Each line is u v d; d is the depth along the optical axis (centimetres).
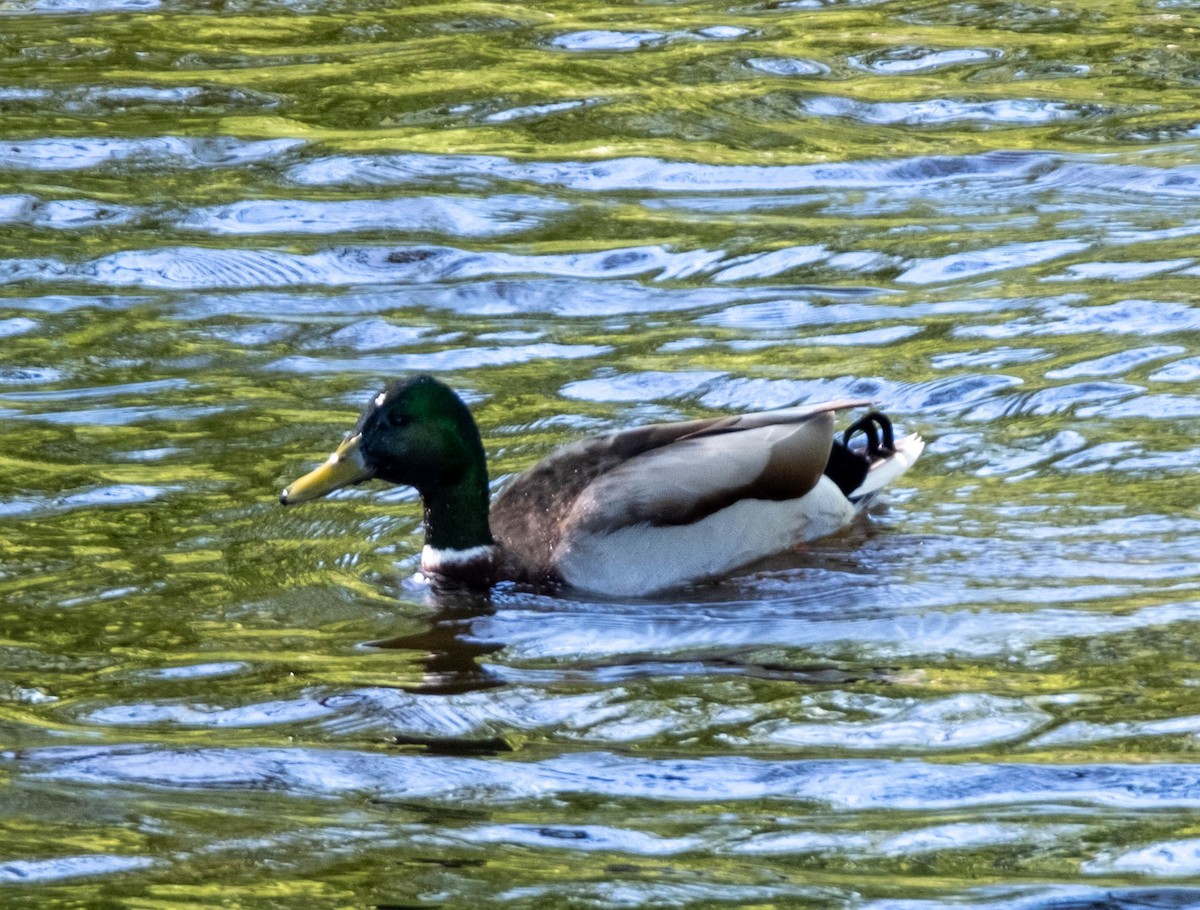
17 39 2417
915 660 991
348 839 802
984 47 2316
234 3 2595
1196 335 1454
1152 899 734
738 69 2234
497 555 1130
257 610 1071
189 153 1973
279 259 1691
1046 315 1512
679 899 743
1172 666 962
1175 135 1972
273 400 1395
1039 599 1060
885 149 1953
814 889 748
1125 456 1249
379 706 946
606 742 902
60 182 1886
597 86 2180
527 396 1395
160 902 746
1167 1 2509
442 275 1655
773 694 955
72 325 1552
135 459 1291
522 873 768
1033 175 1870
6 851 793
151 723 927
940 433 1306
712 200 1827
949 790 839
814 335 1497
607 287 1619
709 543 1134
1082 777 846
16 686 970
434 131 2034
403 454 1116
